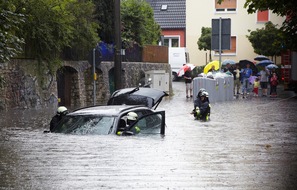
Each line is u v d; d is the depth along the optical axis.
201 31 136.38
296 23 40.25
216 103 72.81
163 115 34.56
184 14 147.50
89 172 21.59
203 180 20.27
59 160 24.17
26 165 23.08
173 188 19.05
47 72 60.97
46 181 20.03
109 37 81.38
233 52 136.38
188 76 82.38
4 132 36.78
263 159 25.17
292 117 52.00
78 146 27.89
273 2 38.78
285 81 94.94
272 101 76.69
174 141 31.31
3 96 53.84
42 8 55.72
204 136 35.47
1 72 53.00
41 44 58.34
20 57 56.66
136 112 33.53
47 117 48.62
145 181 20.06
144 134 32.94
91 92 73.50
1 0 34.28
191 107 64.62
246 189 18.89
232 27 135.62
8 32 35.31
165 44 147.50
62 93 67.75
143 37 91.75
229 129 40.88
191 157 25.44
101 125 32.00
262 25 133.88
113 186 19.28
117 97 42.06
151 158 24.86
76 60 68.88
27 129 39.38
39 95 59.75
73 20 62.22
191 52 139.50
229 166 23.16
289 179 20.52
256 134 37.25
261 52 124.44
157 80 86.50
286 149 28.86
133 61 88.19
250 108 63.69
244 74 87.88
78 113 33.41
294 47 41.59
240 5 135.12
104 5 79.88
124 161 23.97
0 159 24.50
